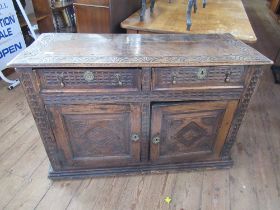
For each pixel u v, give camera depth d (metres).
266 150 1.59
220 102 1.12
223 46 1.13
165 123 1.16
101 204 1.22
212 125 1.22
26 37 2.50
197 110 1.13
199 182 1.35
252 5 5.27
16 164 1.42
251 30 1.42
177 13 1.71
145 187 1.31
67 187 1.30
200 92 1.07
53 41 1.12
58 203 1.22
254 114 1.93
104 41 1.14
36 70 0.93
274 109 2.00
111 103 1.06
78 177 1.33
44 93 0.99
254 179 1.38
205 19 1.60
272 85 2.35
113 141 1.21
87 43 1.11
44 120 1.09
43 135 1.14
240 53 1.05
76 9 1.47
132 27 1.42
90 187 1.30
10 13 2.07
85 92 1.00
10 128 1.69
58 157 1.24
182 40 1.19
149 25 1.45
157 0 2.04
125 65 0.92
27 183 1.31
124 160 1.30
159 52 1.04
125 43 1.13
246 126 1.79
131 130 1.17
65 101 1.03
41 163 1.43
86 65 0.91
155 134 1.19
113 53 1.01
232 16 1.68
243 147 1.60
